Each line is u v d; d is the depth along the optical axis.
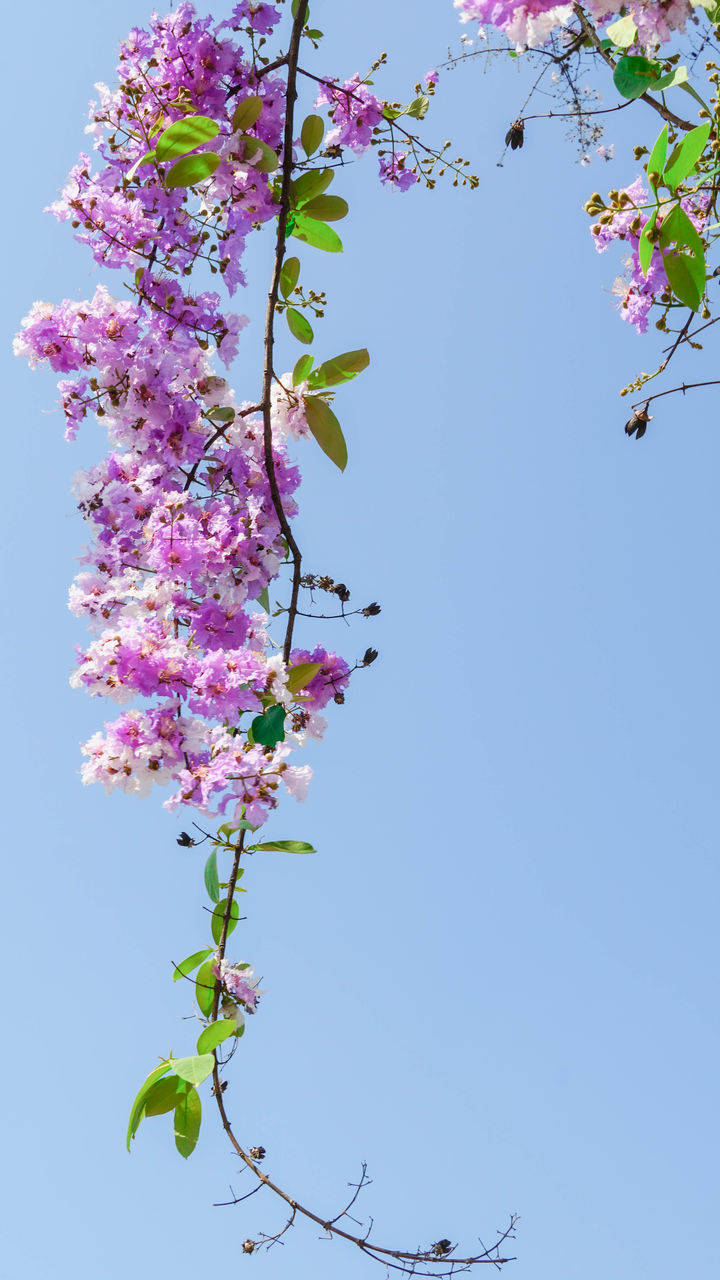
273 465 3.44
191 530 3.19
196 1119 2.89
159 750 2.83
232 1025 2.83
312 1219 2.82
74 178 3.31
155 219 3.31
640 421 3.64
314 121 3.57
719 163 3.14
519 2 2.61
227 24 3.42
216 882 3.13
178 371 3.35
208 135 3.13
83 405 3.35
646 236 2.86
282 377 3.79
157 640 2.91
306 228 3.73
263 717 3.04
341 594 3.56
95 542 3.26
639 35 2.70
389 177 4.05
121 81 3.39
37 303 3.29
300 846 3.13
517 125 3.54
